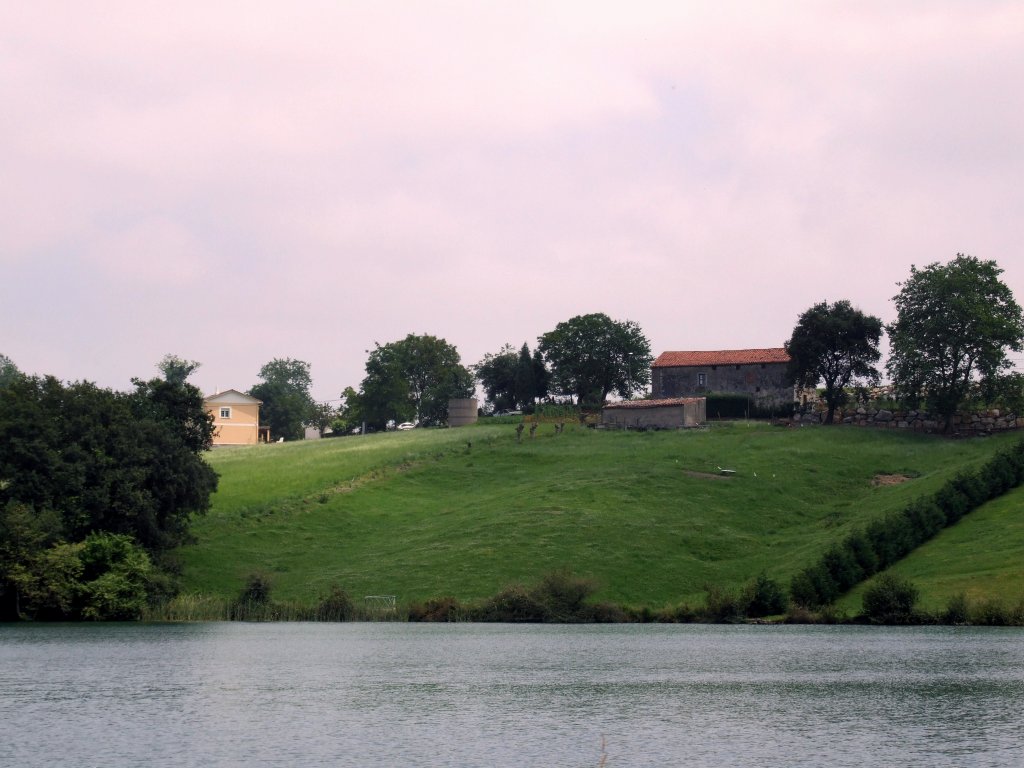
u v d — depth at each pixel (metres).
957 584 103.38
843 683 66.62
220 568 120.31
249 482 153.75
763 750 48.53
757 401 199.00
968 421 176.75
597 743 49.78
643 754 47.62
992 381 171.25
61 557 105.69
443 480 158.75
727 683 66.81
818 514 138.62
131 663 74.94
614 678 68.69
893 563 113.12
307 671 71.44
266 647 84.81
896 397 182.75
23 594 104.44
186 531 122.56
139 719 54.81
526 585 110.75
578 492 142.12
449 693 62.97
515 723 54.31
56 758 46.28
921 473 153.38
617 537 124.94
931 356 172.75
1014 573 103.06
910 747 49.16
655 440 177.00
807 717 56.16
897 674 70.06
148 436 119.12
